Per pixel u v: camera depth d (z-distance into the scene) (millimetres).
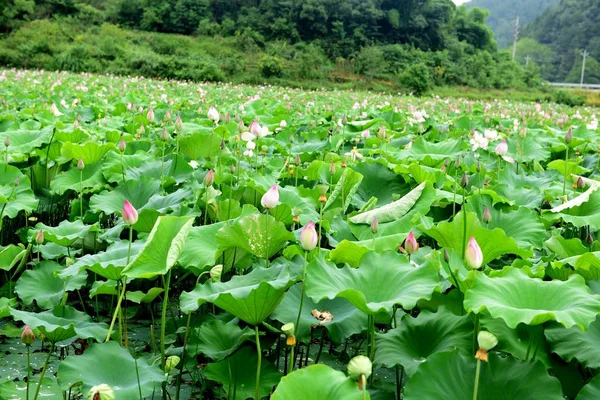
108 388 2311
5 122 7801
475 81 53094
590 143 9383
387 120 12172
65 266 3973
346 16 62562
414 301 2617
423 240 5074
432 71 51781
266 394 2824
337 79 48875
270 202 3311
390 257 3014
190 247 3654
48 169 6285
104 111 11672
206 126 9438
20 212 5527
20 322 4027
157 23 58469
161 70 37750
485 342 2154
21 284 3793
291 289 3213
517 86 54781
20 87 18359
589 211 4562
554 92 51594
